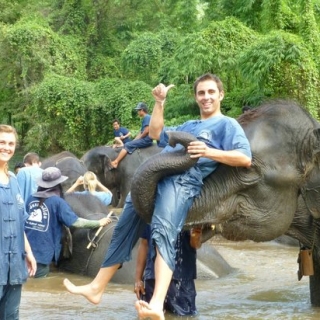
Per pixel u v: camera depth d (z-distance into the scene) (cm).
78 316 554
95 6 3259
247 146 500
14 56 2945
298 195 554
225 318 551
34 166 898
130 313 565
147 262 566
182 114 2225
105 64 3189
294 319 547
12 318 491
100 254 770
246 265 805
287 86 1833
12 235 475
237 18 2294
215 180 508
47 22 3191
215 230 513
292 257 857
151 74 2828
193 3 2941
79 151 2777
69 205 838
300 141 543
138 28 3453
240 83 2119
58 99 2725
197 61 1986
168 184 480
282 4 2120
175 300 561
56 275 780
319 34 2017
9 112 3266
